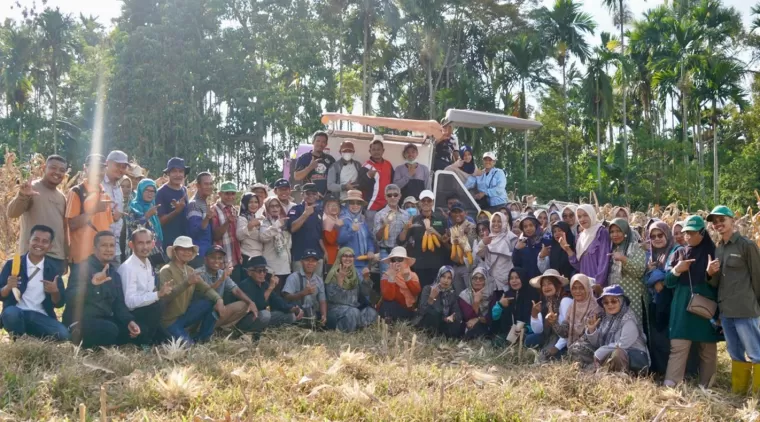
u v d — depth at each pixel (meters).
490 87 50.34
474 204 13.12
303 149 14.72
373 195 12.45
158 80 42.34
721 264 8.09
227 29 46.03
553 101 51.38
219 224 10.51
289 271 10.95
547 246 10.27
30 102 59.31
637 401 7.24
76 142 55.06
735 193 45.12
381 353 8.93
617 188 49.19
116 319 8.94
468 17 50.06
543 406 7.11
